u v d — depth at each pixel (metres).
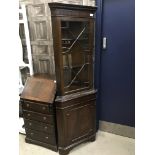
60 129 2.09
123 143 2.34
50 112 2.10
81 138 2.25
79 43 2.12
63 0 2.29
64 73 2.04
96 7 2.06
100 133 2.57
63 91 2.02
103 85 2.50
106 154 2.15
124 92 2.37
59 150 2.16
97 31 2.32
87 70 2.21
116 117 2.49
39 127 2.25
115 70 2.38
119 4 2.18
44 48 2.55
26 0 2.50
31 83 2.30
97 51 2.37
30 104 2.21
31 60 2.59
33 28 2.55
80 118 2.19
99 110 2.59
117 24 2.25
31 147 2.33
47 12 2.38
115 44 2.31
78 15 1.94
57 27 1.85
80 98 2.12
